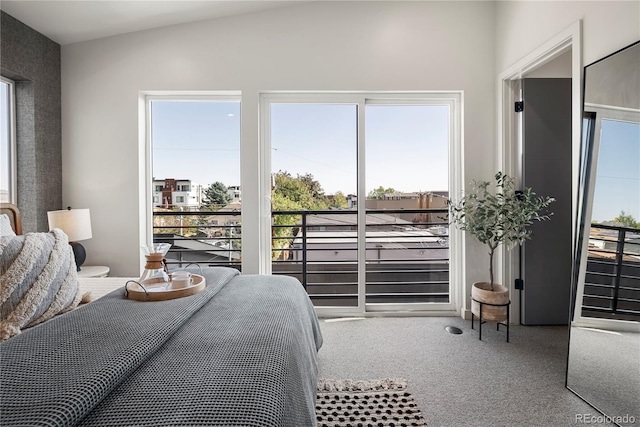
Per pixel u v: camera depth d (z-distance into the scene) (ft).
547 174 9.43
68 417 2.31
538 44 7.92
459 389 6.39
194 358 3.35
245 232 9.89
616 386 5.48
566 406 5.90
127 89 9.64
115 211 9.73
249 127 9.77
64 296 5.01
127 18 8.91
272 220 10.41
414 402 5.96
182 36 9.64
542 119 9.38
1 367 2.83
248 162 9.82
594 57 6.25
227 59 9.70
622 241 5.44
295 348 3.95
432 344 8.32
